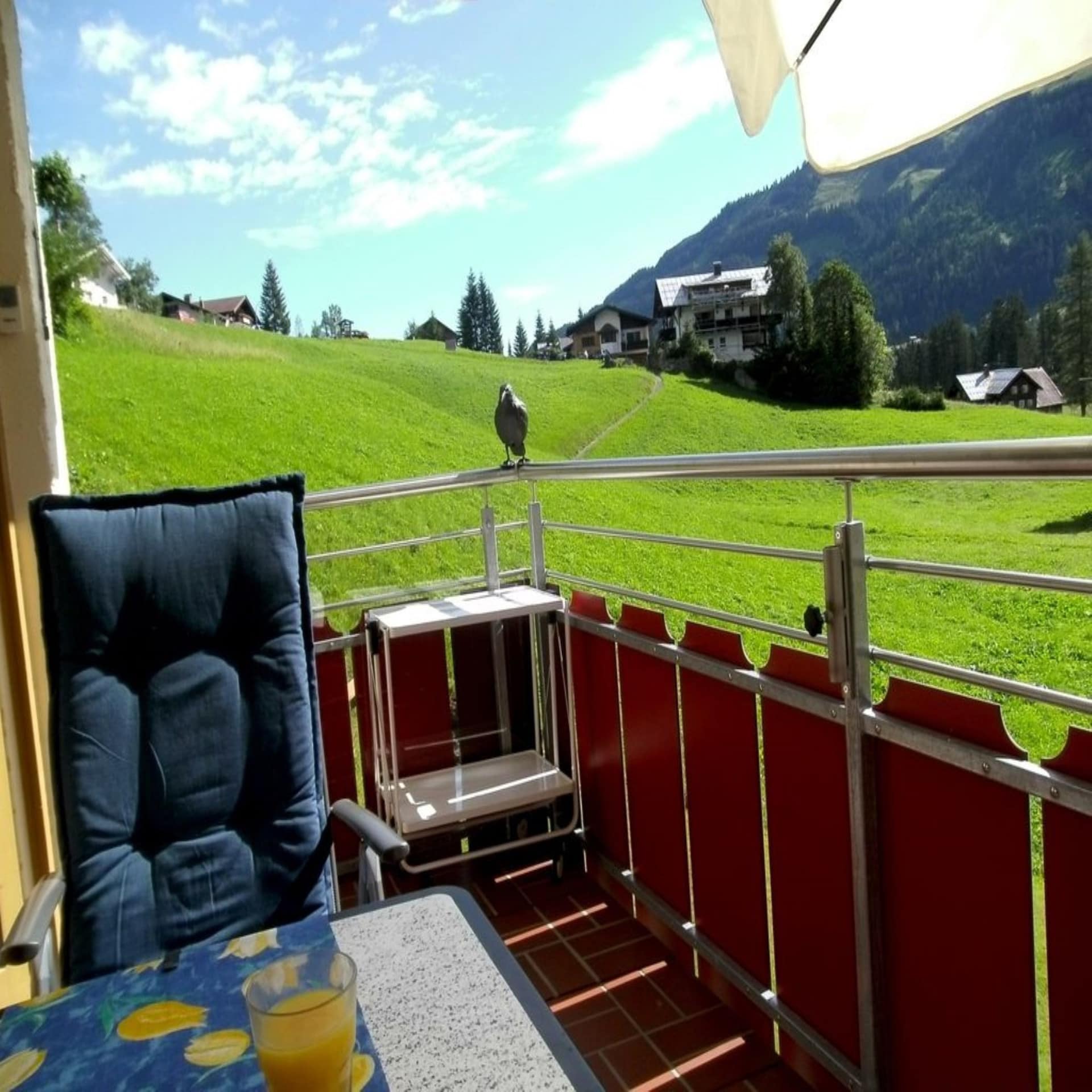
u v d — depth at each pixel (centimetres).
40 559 157
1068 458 106
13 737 211
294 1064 73
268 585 170
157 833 154
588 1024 199
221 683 164
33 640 224
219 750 160
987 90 113
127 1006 97
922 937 143
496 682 285
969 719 129
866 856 150
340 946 107
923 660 139
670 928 220
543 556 280
